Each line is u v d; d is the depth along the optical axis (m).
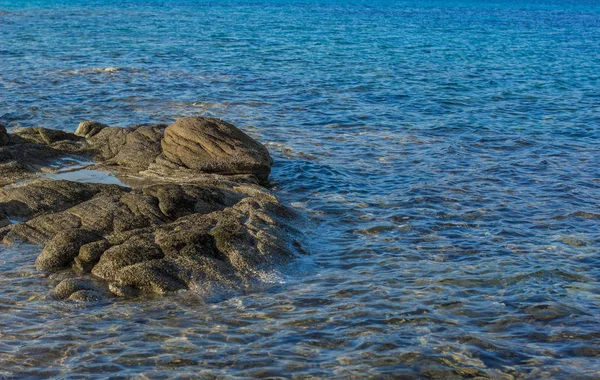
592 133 31.61
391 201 21.94
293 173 24.77
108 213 18.16
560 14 125.44
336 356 12.88
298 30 76.88
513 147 28.86
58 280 15.84
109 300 15.00
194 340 13.36
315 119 33.41
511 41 72.50
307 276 16.33
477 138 30.34
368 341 13.39
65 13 93.94
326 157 26.94
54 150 24.03
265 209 18.94
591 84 45.47
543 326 14.11
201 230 16.92
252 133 30.38
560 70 51.53
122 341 13.30
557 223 20.16
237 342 13.32
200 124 24.44
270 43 63.31
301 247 17.69
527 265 17.09
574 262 17.34
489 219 20.42
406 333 13.73
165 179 22.39
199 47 58.97
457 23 95.50
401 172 25.11
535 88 43.38
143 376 12.16
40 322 14.01
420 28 85.00
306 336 13.58
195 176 22.38
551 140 30.14
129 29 73.56
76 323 13.98
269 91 39.91
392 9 124.31
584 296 15.46
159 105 35.78
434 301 15.12
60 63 47.69
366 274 16.50
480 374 12.36
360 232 19.33
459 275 16.48
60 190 19.81
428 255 17.75
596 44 71.69
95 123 26.88
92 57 51.12
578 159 27.12
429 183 23.77
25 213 19.00
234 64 49.69
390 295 15.38
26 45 56.75
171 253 16.11
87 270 16.23
